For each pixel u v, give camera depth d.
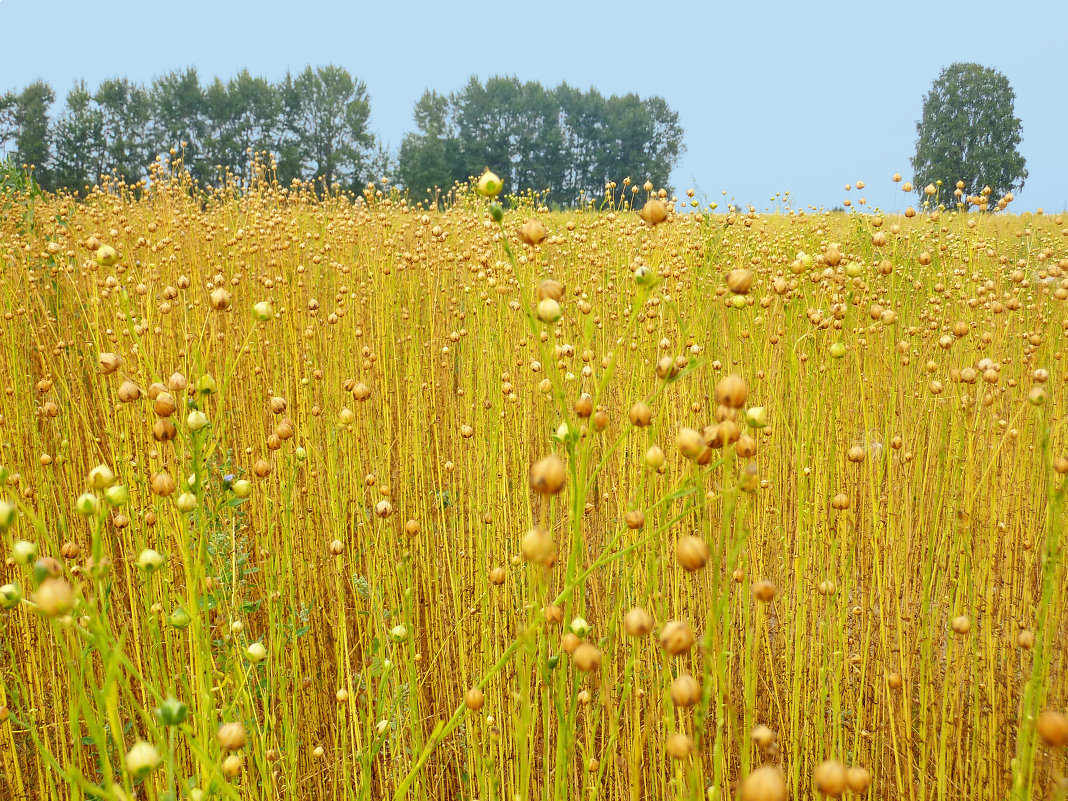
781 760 2.21
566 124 52.34
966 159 40.41
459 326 4.67
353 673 2.38
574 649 1.20
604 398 3.28
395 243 5.53
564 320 3.40
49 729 2.17
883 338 3.06
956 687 2.10
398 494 3.33
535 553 0.98
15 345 3.46
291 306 3.24
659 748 2.02
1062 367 3.06
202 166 37.84
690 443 1.11
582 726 2.34
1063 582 2.03
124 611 2.28
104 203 6.85
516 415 2.99
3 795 2.02
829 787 0.91
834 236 6.84
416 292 4.90
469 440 2.89
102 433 3.43
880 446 2.89
